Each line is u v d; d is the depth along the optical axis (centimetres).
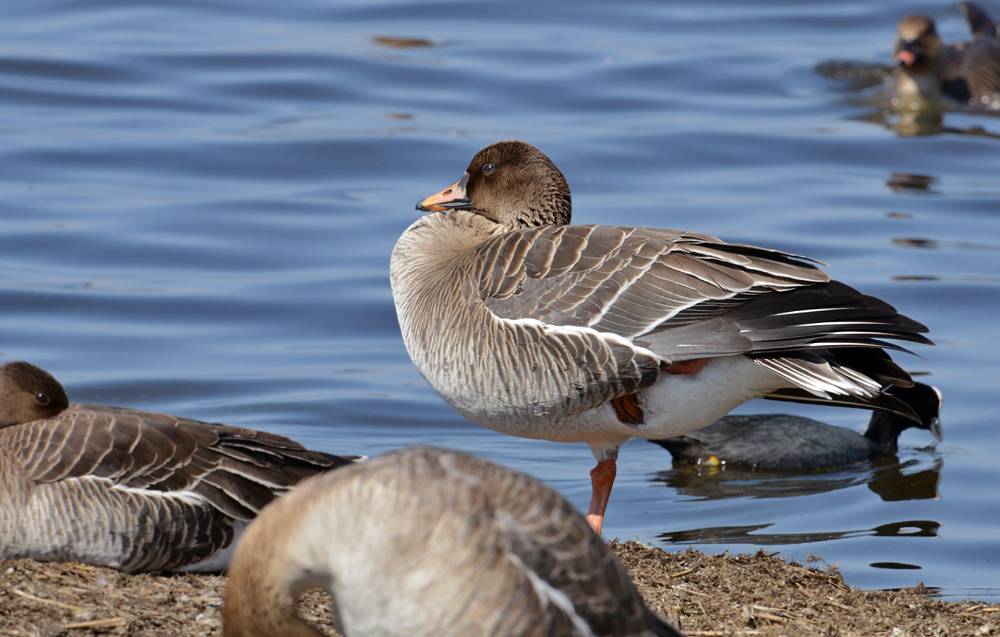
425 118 2619
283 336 1898
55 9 3122
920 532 1333
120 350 1817
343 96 2706
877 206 2311
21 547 920
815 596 994
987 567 1238
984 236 2198
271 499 953
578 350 1112
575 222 2188
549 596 661
